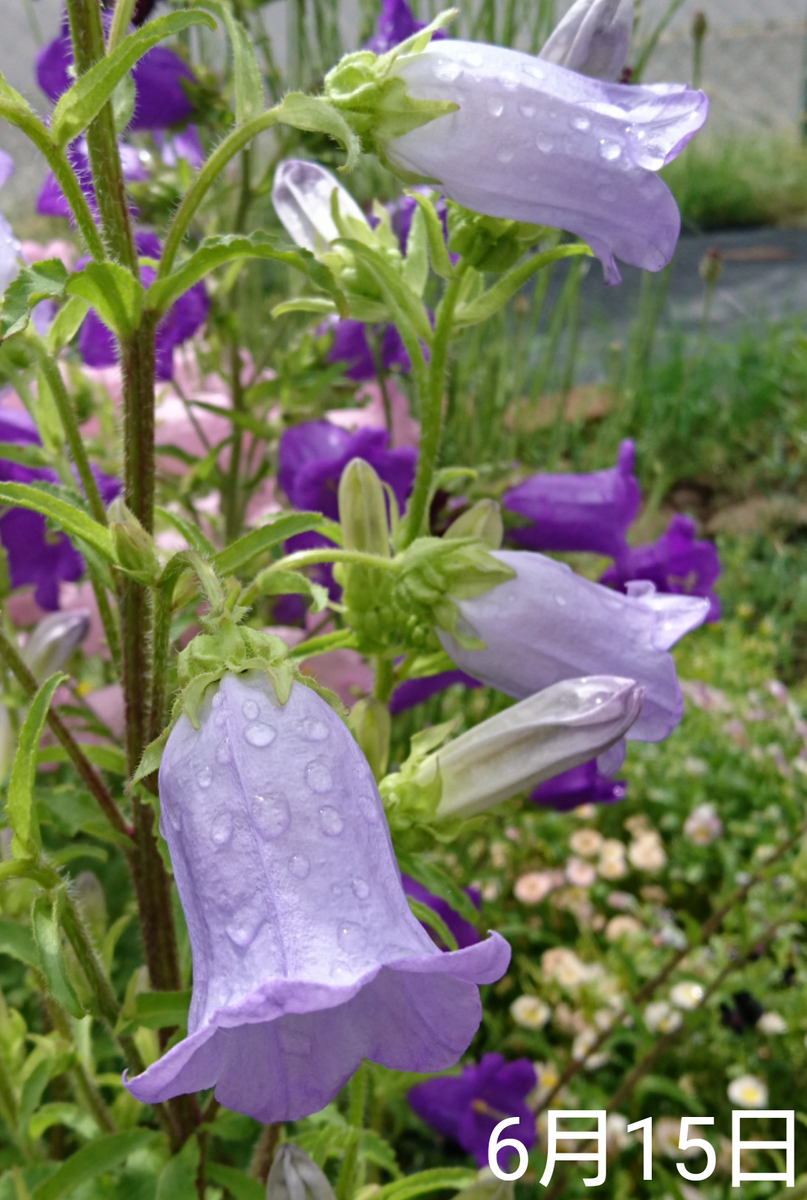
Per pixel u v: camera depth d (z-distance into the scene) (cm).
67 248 46
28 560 33
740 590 86
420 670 25
